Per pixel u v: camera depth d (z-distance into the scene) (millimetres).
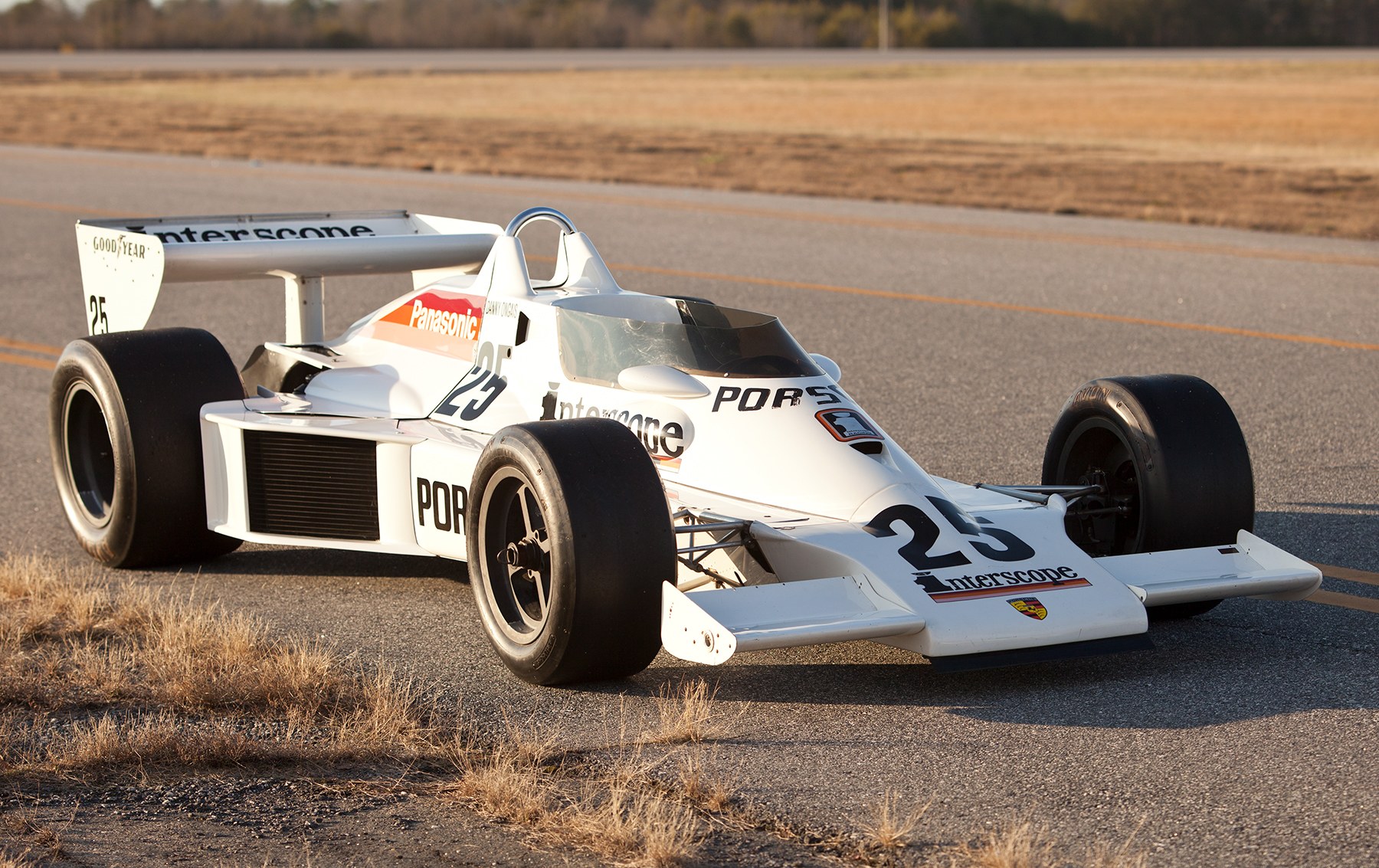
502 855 8609
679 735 10406
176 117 90375
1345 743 10070
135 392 14539
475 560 11930
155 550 14820
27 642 12523
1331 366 25062
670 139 73938
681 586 12719
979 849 8578
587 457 10781
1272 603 13406
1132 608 10930
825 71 151375
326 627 13102
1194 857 8461
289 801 9414
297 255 16750
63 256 39469
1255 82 124062
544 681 11258
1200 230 43906
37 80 134250
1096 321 29641
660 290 33781
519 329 13992
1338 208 47594
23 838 8805
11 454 20109
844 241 41812
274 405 15086
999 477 18047
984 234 43125
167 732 10305
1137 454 12617
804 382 12500
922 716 10742
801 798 9352
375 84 130000
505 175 59250
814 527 11430
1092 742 10188
